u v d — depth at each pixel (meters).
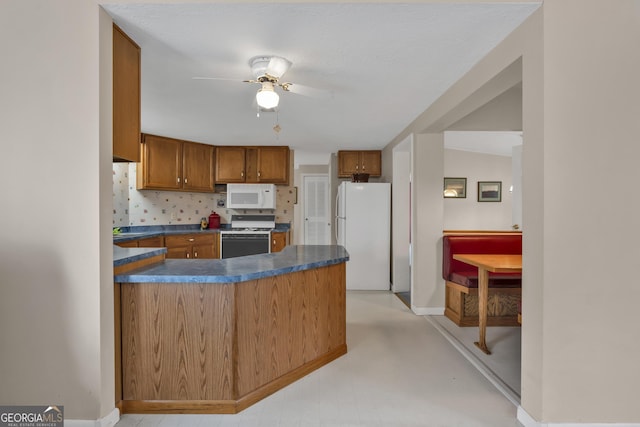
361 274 4.87
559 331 1.71
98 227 1.67
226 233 4.93
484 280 2.79
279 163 5.15
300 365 2.31
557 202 1.70
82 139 1.67
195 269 1.99
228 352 1.88
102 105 1.69
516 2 1.68
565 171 1.70
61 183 1.68
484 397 2.09
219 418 1.85
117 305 1.85
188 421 1.82
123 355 1.88
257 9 1.71
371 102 3.10
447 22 1.83
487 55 2.18
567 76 1.69
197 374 1.88
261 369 2.04
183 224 5.09
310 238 7.41
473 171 7.49
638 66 1.71
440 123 3.19
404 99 3.03
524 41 1.82
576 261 1.71
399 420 1.86
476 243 3.54
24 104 1.68
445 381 2.28
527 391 1.82
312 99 3.02
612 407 1.72
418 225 3.69
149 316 1.87
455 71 2.44
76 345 1.69
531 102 1.77
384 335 3.12
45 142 1.68
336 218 5.54
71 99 1.67
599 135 1.71
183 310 1.87
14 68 1.68
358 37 1.98
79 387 1.69
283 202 5.49
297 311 2.27
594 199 1.71
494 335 3.12
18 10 1.68
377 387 2.19
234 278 1.81
